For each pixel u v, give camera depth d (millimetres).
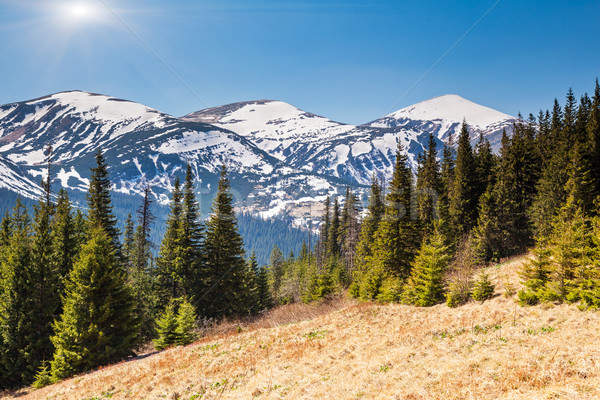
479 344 15188
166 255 44875
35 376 27469
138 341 30875
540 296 19000
